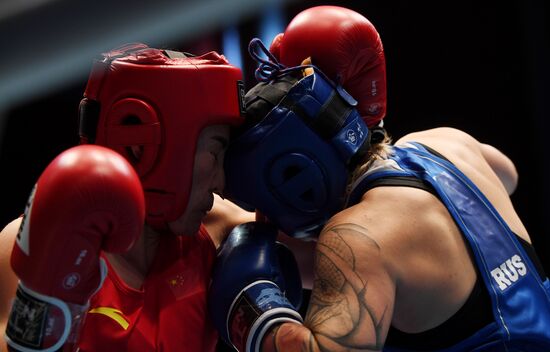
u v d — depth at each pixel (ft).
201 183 5.82
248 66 12.09
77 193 4.50
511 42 12.57
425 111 13.08
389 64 13.01
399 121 13.23
